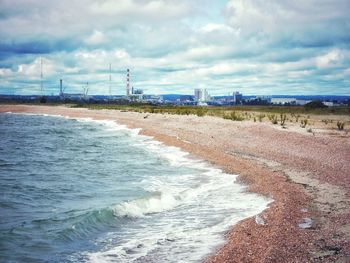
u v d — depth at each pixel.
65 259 11.88
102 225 15.02
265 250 11.60
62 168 28.50
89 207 17.45
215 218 15.69
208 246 12.64
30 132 60.09
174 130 50.12
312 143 33.16
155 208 17.41
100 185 22.31
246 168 25.19
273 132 40.12
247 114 75.44
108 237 13.78
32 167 29.00
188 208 17.31
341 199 17.45
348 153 29.03
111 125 71.50
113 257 12.02
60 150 39.19
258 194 19.23
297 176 22.38
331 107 107.19
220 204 17.77
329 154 28.78
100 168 28.19
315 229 13.51
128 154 35.03
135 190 20.80
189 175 24.70
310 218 14.80
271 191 19.23
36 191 20.91
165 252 12.26
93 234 14.09
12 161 32.09
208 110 97.94
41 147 41.88
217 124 52.38
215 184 21.94
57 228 14.59
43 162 31.47
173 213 16.62
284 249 11.67
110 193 20.28
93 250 12.61
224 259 11.12
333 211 15.67
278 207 16.16
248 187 20.80
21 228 14.53
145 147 39.22
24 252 12.34
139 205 17.31
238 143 35.88
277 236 12.76
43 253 12.33
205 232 14.04
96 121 84.81
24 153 37.09
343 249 11.55
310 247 11.80
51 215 16.30
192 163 28.94
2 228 14.53
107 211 16.12
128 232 14.30
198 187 21.31
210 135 42.50
